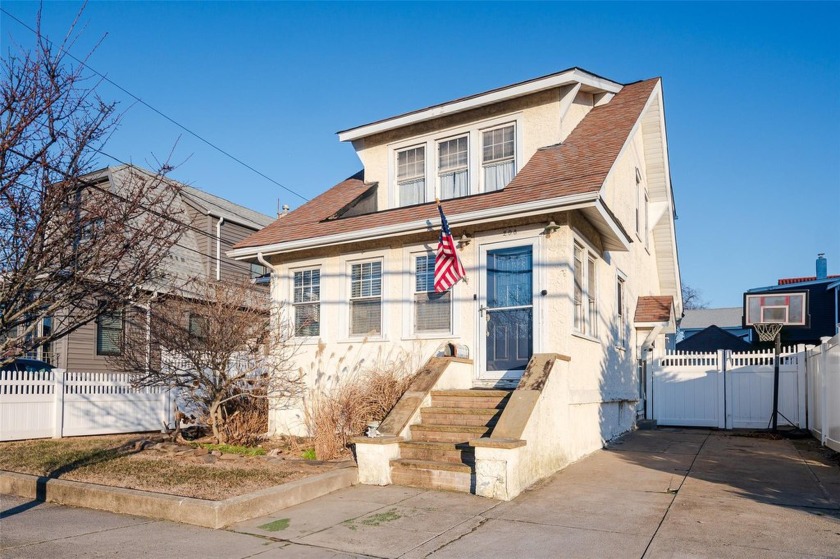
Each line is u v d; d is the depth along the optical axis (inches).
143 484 326.6
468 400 400.2
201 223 852.6
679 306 832.9
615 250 522.0
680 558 228.2
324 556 236.8
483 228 453.4
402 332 484.7
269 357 496.1
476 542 250.1
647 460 418.9
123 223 246.2
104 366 719.7
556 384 386.3
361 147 611.5
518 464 323.9
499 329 444.8
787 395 595.8
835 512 286.8
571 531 261.6
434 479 338.0
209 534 264.8
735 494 321.7
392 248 498.3
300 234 530.3
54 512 304.8
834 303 1129.4
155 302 391.9
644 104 535.5
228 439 473.7
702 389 633.6
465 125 547.2
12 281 221.3
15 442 500.7
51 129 230.2
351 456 398.9
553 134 508.1
